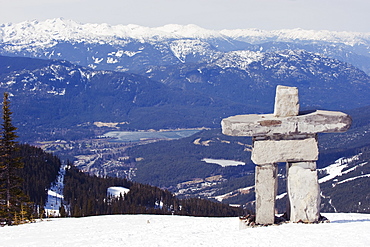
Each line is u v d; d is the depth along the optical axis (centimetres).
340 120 2597
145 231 3238
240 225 2784
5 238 3281
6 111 5622
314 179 2614
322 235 2264
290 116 2612
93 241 2873
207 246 2306
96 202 10700
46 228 3725
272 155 2603
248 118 2639
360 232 2294
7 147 5588
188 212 10775
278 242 2197
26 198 5656
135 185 13475
